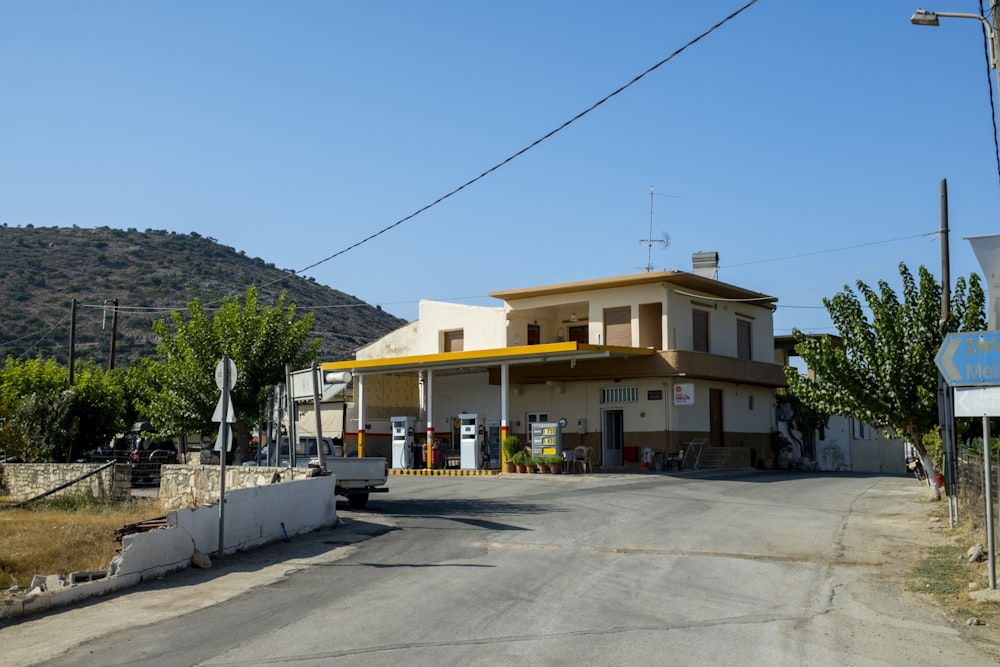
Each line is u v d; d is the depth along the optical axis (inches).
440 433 1588.3
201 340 984.9
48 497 924.0
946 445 671.8
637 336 1350.9
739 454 1462.8
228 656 306.7
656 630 343.6
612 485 1054.4
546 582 442.3
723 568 484.7
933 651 318.3
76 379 1435.8
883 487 1012.5
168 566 480.1
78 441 1173.7
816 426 1631.4
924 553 533.0
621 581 446.0
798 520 695.7
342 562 515.2
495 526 669.9
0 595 425.7
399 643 321.1
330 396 1733.5
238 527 553.6
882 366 788.6
